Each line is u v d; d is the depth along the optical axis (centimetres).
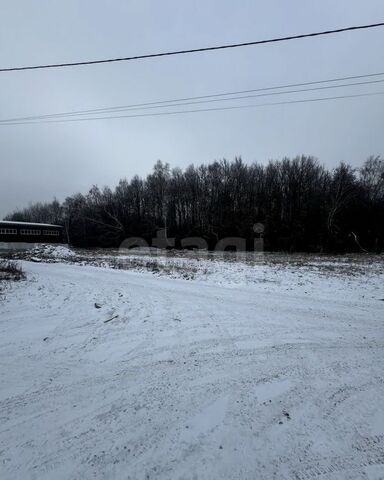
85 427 384
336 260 2341
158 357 589
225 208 5134
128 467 319
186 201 5803
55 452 342
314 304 995
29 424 390
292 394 459
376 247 3831
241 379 503
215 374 521
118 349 628
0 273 1501
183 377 511
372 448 347
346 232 4044
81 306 945
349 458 332
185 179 5906
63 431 377
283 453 339
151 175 6028
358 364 559
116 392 466
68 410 421
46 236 3644
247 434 370
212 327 755
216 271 1723
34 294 1095
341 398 448
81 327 757
